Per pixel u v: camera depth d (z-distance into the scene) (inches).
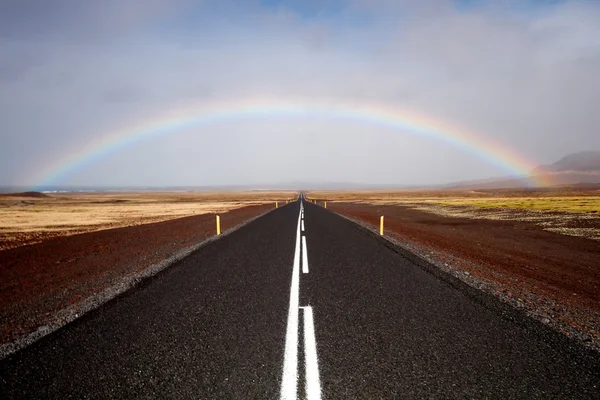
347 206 2047.2
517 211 1347.2
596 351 150.0
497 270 350.9
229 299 226.8
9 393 117.6
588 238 648.4
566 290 291.4
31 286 280.4
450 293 240.8
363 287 257.1
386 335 165.6
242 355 144.5
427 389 118.8
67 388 120.6
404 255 402.0
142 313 199.5
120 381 124.7
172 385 121.3
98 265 361.7
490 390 118.6
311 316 192.9
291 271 314.2
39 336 165.8
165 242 530.0
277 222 880.3
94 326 178.7
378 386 120.3
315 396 114.0
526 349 150.8
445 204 2087.8
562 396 115.5
